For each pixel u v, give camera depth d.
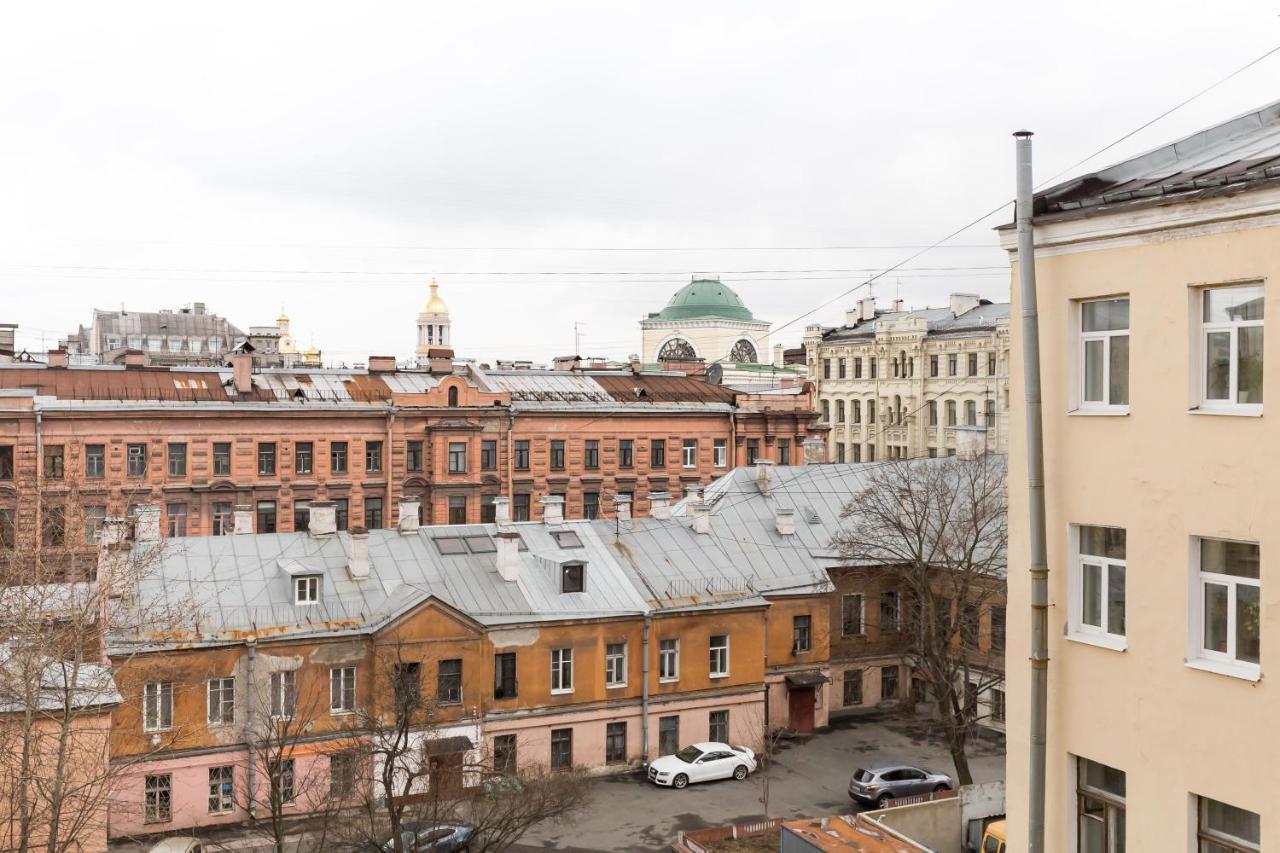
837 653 57.25
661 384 90.25
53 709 31.05
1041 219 17.53
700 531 56.22
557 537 53.00
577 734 47.91
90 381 71.12
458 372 82.81
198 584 44.66
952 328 105.00
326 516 49.59
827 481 62.38
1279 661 14.41
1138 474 16.25
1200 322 15.64
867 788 44.72
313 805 38.69
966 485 57.25
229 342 171.25
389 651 43.16
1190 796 15.61
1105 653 16.77
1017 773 18.36
